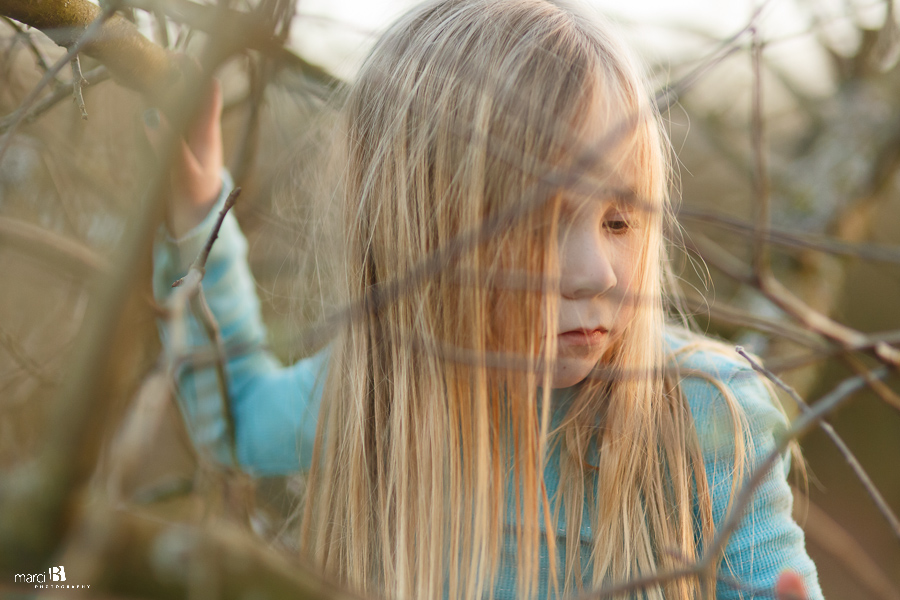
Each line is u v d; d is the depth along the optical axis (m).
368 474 1.43
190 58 0.96
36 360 1.52
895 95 2.38
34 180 1.55
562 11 1.30
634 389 1.30
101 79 1.09
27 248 0.93
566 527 1.31
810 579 1.22
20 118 0.92
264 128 1.75
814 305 2.14
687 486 1.28
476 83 1.24
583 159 0.91
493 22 1.28
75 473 0.52
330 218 1.54
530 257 1.15
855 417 3.13
